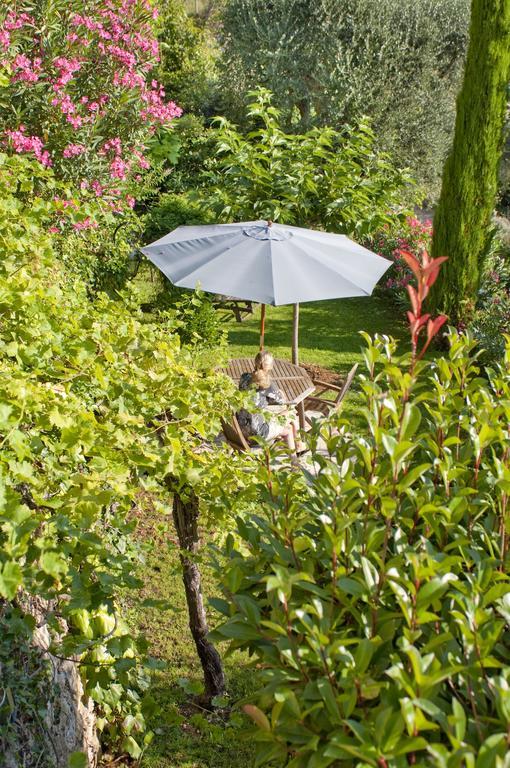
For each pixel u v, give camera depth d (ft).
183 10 73.36
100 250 27.55
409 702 4.03
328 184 29.19
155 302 33.45
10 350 7.73
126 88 25.08
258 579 6.13
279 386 22.98
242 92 62.23
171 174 56.95
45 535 7.00
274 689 4.93
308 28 55.31
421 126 54.75
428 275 4.96
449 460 6.22
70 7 23.79
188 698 13.00
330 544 5.46
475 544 6.12
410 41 54.39
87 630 9.36
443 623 5.22
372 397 6.03
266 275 19.67
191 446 10.38
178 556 16.79
